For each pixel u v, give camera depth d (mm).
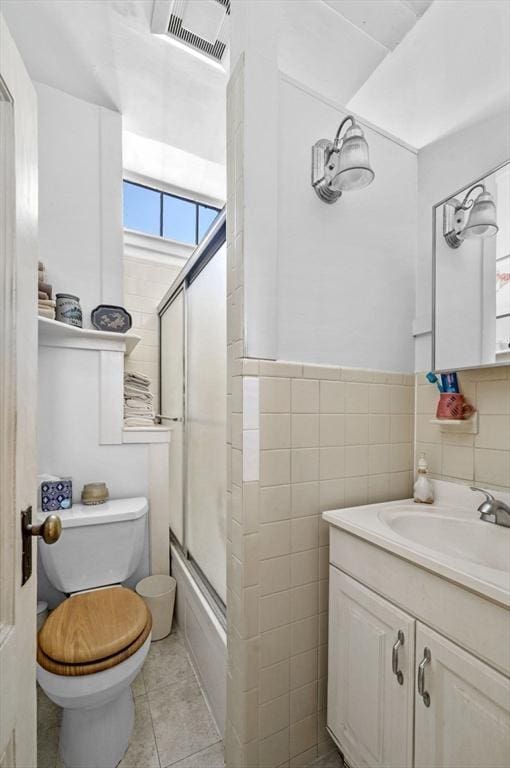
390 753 827
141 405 1902
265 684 999
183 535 1843
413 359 1350
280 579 1029
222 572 1350
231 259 1077
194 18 1271
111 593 1314
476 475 1115
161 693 1349
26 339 597
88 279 1718
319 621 1093
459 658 688
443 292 1216
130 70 1525
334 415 1145
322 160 1132
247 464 984
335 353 1171
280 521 1033
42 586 1513
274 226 1037
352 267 1217
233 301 1054
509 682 609
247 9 1022
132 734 1177
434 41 1089
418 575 781
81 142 1706
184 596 1640
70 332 1584
